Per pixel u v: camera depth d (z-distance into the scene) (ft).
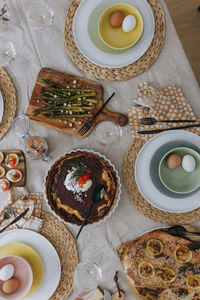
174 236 3.86
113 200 3.94
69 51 4.17
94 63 4.07
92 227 4.10
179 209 3.93
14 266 4.00
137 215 4.05
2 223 4.19
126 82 4.12
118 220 4.08
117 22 3.88
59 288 4.08
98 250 4.08
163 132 3.96
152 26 3.96
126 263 3.87
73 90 4.11
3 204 4.26
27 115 4.18
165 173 4.00
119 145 4.13
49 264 4.09
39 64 4.25
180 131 3.95
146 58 4.04
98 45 4.06
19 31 4.26
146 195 3.99
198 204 3.91
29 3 4.19
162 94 3.99
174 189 3.96
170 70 4.01
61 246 4.12
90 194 3.98
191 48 6.21
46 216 4.18
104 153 4.15
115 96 4.14
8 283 3.86
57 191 4.02
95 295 4.01
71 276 4.08
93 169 4.00
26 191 4.22
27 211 4.16
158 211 4.00
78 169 3.94
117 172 3.98
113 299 3.97
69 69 4.21
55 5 4.16
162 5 3.96
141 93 4.04
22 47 4.26
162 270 3.82
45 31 4.21
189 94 3.97
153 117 4.00
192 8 6.19
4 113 4.29
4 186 4.18
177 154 3.90
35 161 4.24
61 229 4.14
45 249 4.11
